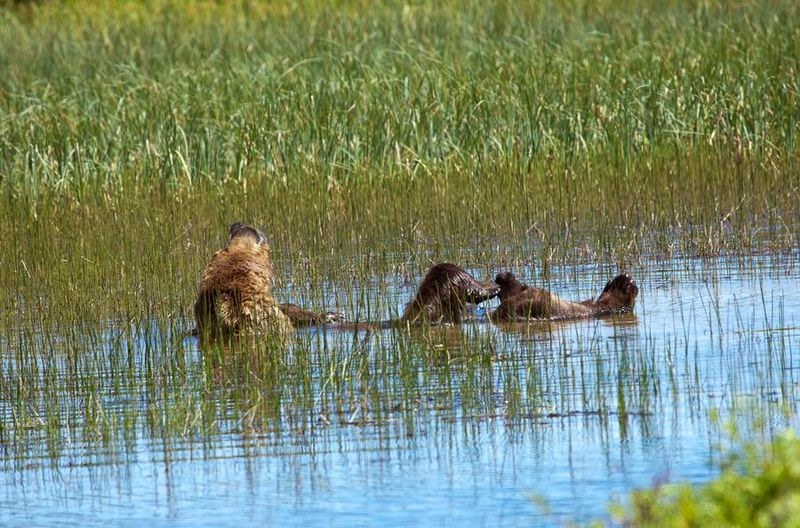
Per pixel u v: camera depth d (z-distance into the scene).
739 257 34.72
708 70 49.25
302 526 17.12
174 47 59.78
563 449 19.66
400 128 46.16
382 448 20.22
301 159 44.94
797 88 47.66
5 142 45.41
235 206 42.38
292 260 37.12
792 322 26.91
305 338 27.36
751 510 12.62
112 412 23.03
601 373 23.36
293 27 62.78
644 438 19.84
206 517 17.67
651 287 32.09
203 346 27.98
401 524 17.00
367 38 54.97
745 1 62.81
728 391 21.83
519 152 45.59
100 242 38.69
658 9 64.38
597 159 45.34
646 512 13.85
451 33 58.97
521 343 26.66
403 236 39.19
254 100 48.09
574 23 59.50
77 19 77.25
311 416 21.86
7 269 36.09
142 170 44.75
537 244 38.47
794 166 44.31
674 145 45.97
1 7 84.12
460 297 29.27
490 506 17.47
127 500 18.58
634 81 48.78
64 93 52.09
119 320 30.17
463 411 21.77
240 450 20.56
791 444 13.11
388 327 28.80
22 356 27.03
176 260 36.47
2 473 20.12
